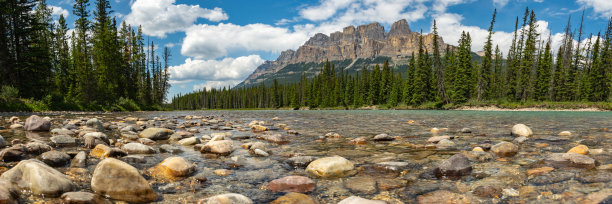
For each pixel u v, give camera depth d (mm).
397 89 57406
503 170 3852
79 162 4238
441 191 3014
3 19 24719
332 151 5812
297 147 6391
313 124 13398
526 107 36500
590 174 3406
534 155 4961
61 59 35750
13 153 4176
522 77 42094
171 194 2977
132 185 2855
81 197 2539
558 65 45781
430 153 5434
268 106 108938
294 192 3076
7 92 21828
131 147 5395
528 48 42562
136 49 47938
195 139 6840
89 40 36344
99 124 9164
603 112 27422
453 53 46938
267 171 4086
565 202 2484
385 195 2943
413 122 14281
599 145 5992
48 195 2609
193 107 135000
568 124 12102
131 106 38875
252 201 2738
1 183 2504
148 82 51094
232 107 122938
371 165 4422
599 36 43031
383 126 12008
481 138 7594
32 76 26484
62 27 39250
